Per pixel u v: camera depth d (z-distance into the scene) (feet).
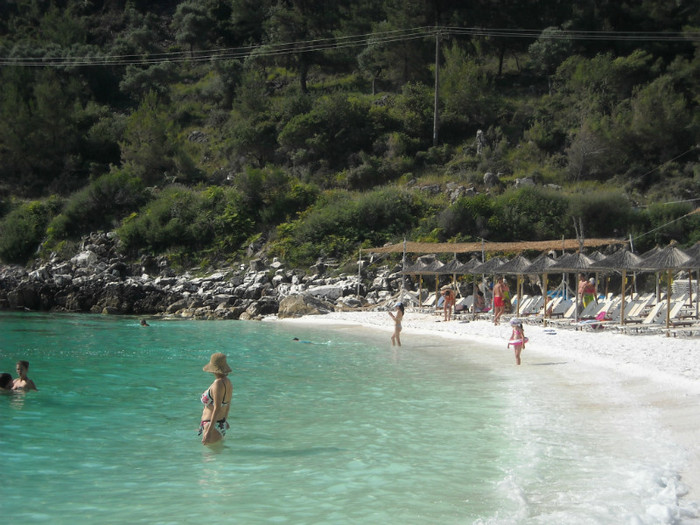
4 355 58.95
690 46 207.00
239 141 185.98
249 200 151.12
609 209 135.95
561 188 156.04
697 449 25.45
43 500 21.13
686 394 35.09
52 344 67.87
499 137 184.55
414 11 223.71
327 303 110.73
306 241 136.05
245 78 214.90
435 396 38.78
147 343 69.31
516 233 134.51
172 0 302.25
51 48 232.94
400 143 178.70
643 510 19.04
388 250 112.47
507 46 230.89
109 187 156.76
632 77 195.72
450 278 122.52
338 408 35.63
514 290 121.60
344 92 212.02
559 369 47.09
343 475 23.53
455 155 176.76
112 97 232.12
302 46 221.05
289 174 175.52
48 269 133.90
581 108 186.80
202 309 108.37
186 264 137.49
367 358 57.21
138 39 252.42
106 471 24.31
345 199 151.43
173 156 181.98
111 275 130.21
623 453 25.25
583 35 213.46
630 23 219.41
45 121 185.57
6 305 120.47
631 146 172.65
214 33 265.54
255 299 115.85
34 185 180.55
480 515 19.27
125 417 33.81
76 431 30.68
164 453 26.76
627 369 44.65
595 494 20.65
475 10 228.02
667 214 135.54
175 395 40.11
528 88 213.66
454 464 24.63
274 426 31.45
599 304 82.12
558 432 28.94
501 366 50.31
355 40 228.02
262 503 20.71
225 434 29.96
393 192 147.13
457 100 192.54
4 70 204.13
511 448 26.63
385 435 29.40
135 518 19.48
